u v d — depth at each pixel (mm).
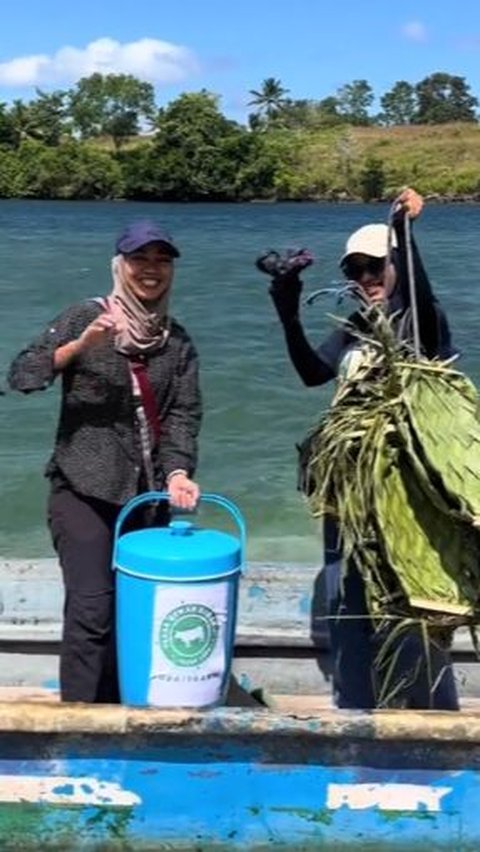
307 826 3959
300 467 4539
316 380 4766
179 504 4227
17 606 5324
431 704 4387
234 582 4219
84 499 4344
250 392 14922
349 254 4637
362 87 169000
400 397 4172
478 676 5195
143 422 4344
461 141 115500
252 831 3961
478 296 27000
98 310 4285
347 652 4496
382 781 3928
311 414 13656
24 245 44469
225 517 9570
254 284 29578
